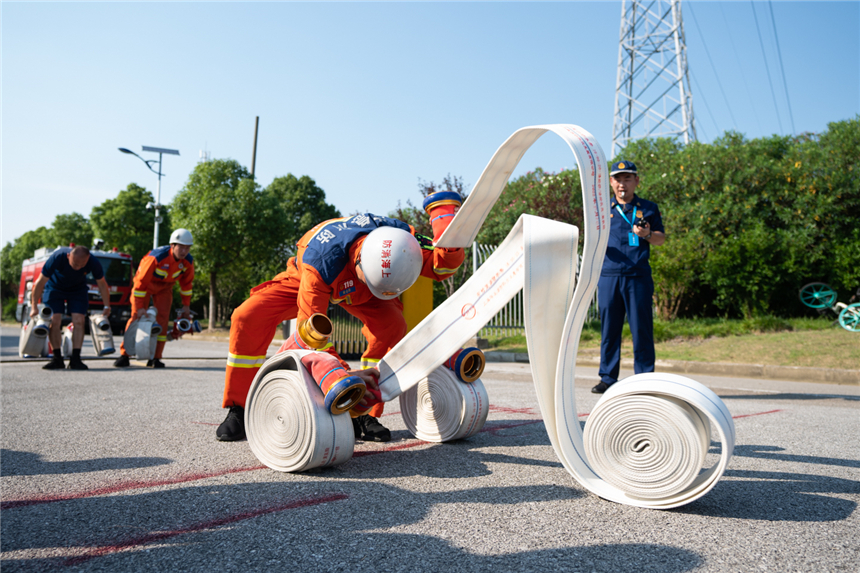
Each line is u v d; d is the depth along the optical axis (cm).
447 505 202
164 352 1098
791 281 1179
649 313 462
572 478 240
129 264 1728
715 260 1152
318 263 266
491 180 267
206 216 2070
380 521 184
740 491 225
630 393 205
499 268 254
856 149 1217
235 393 310
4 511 192
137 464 257
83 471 244
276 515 189
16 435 318
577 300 218
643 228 432
